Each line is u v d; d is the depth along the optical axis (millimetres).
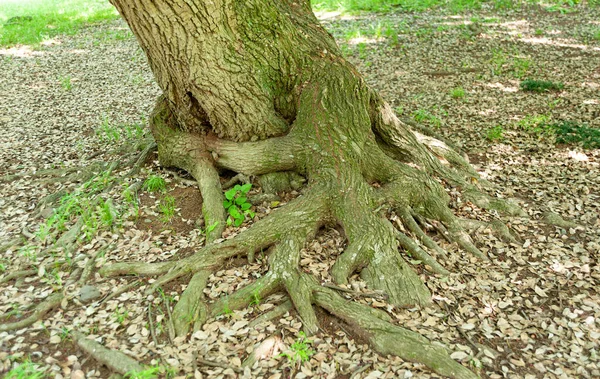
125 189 4840
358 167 4312
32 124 7309
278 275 3576
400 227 4223
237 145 4691
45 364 2996
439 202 4422
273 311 3381
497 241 4250
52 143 6574
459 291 3648
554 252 4117
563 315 3457
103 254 4016
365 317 3234
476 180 5125
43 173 5586
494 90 7582
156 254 4012
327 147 4340
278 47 4422
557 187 5059
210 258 3746
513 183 5176
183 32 3803
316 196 4113
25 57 11047
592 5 11773
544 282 3779
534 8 11953
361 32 11062
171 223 4395
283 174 4625
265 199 4484
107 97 8453
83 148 6332
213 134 4910
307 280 3531
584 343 3217
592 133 5871
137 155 5680
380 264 3693
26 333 3244
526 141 5969
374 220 3977
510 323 3383
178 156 4941
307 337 3201
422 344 3035
